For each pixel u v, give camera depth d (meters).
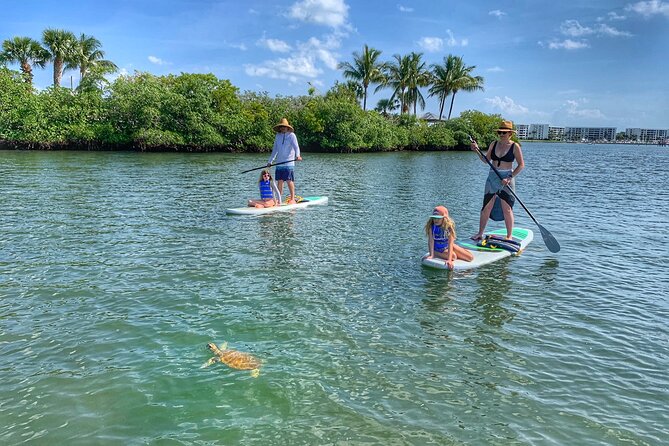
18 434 3.36
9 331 4.93
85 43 47.72
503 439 3.41
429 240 7.59
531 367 4.44
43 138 35.25
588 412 3.76
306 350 4.67
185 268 7.11
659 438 3.46
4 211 10.95
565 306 5.96
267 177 12.27
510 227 8.57
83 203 12.34
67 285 6.27
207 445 3.29
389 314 5.61
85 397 3.83
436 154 51.62
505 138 8.36
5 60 43.62
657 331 5.28
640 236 10.05
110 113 38.47
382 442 3.35
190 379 4.11
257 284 6.52
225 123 40.41
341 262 7.66
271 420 3.58
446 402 3.85
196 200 13.48
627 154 64.56
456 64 62.19
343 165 30.75
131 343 4.74
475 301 6.07
